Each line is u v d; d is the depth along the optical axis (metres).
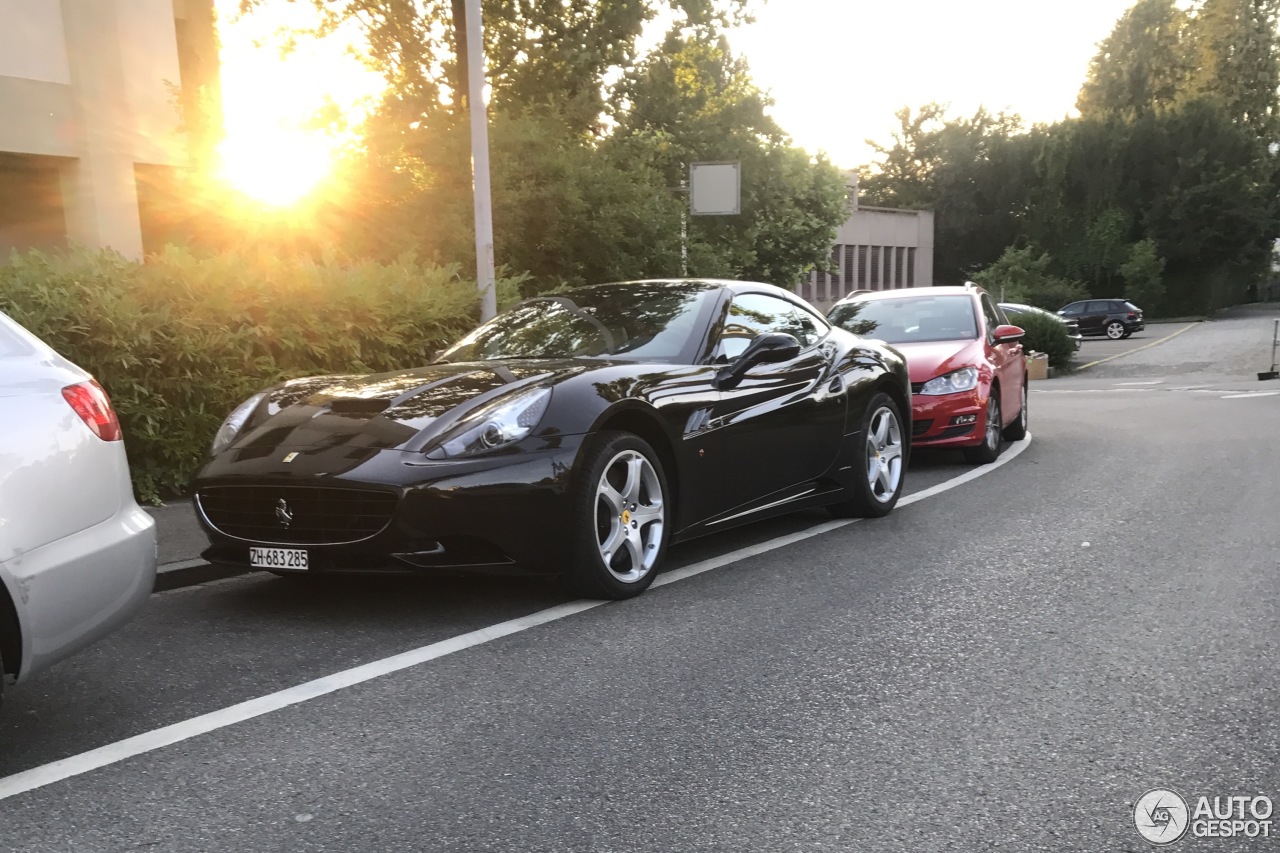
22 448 2.72
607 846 2.32
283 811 2.51
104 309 6.29
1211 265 57.69
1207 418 12.65
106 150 13.28
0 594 2.63
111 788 2.65
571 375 4.41
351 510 3.91
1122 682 3.35
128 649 3.83
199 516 4.22
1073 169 58.53
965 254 65.44
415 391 4.40
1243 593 4.40
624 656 3.67
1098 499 6.81
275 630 4.05
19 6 12.35
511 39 20.31
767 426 5.19
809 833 2.38
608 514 4.39
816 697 3.25
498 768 2.74
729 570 4.95
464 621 4.12
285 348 7.33
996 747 2.85
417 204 14.87
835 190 26.12
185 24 17.05
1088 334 43.06
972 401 8.26
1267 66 67.19
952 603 4.33
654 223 17.14
